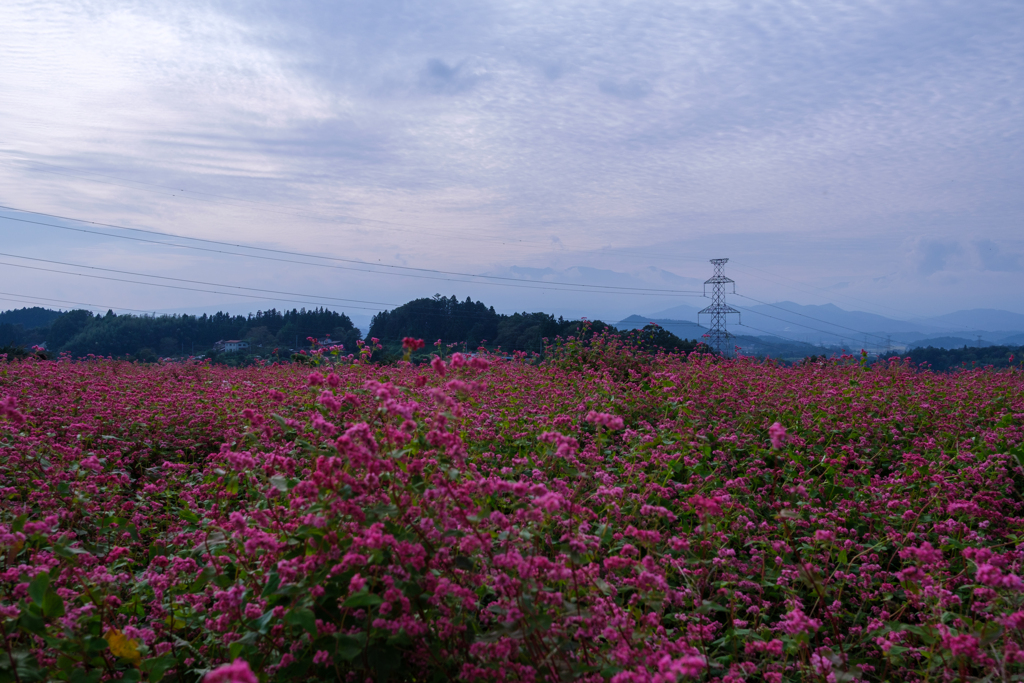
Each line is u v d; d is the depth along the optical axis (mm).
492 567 3809
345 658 2811
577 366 15695
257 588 3361
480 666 3133
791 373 14500
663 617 4109
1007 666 3482
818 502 6055
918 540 5133
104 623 3588
